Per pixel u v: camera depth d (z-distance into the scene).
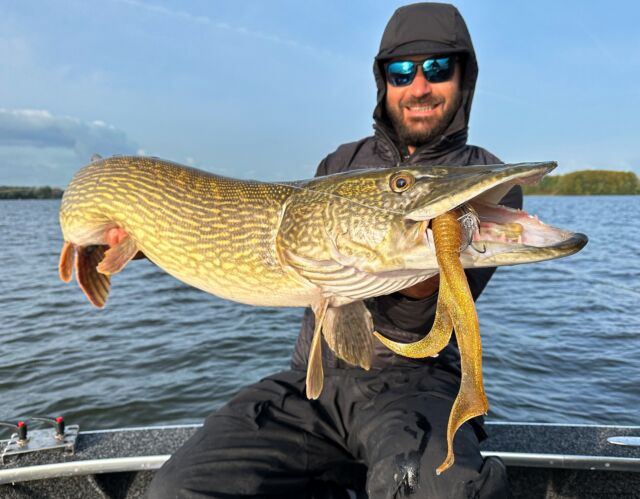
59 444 0.92
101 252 1.12
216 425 0.83
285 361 2.22
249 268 0.82
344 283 0.76
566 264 5.02
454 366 0.92
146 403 1.83
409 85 1.02
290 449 0.82
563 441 0.92
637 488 0.89
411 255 0.70
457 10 1.05
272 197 0.81
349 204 0.73
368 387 0.86
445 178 0.69
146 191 0.89
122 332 2.65
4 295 3.61
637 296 3.44
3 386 1.97
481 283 0.89
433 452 0.69
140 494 0.92
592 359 2.10
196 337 2.55
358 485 0.90
